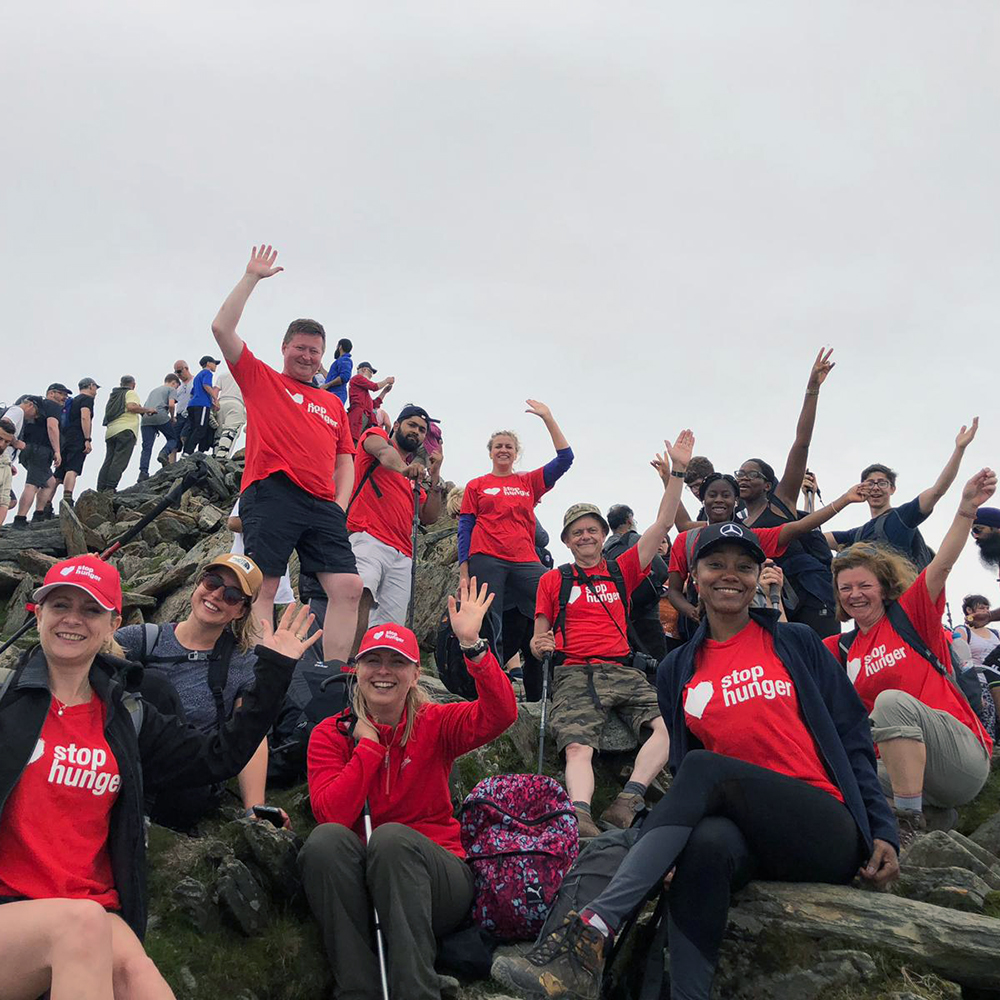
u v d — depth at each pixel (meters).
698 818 2.45
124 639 3.04
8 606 6.81
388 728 2.78
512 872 2.67
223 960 2.45
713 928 2.37
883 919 2.47
